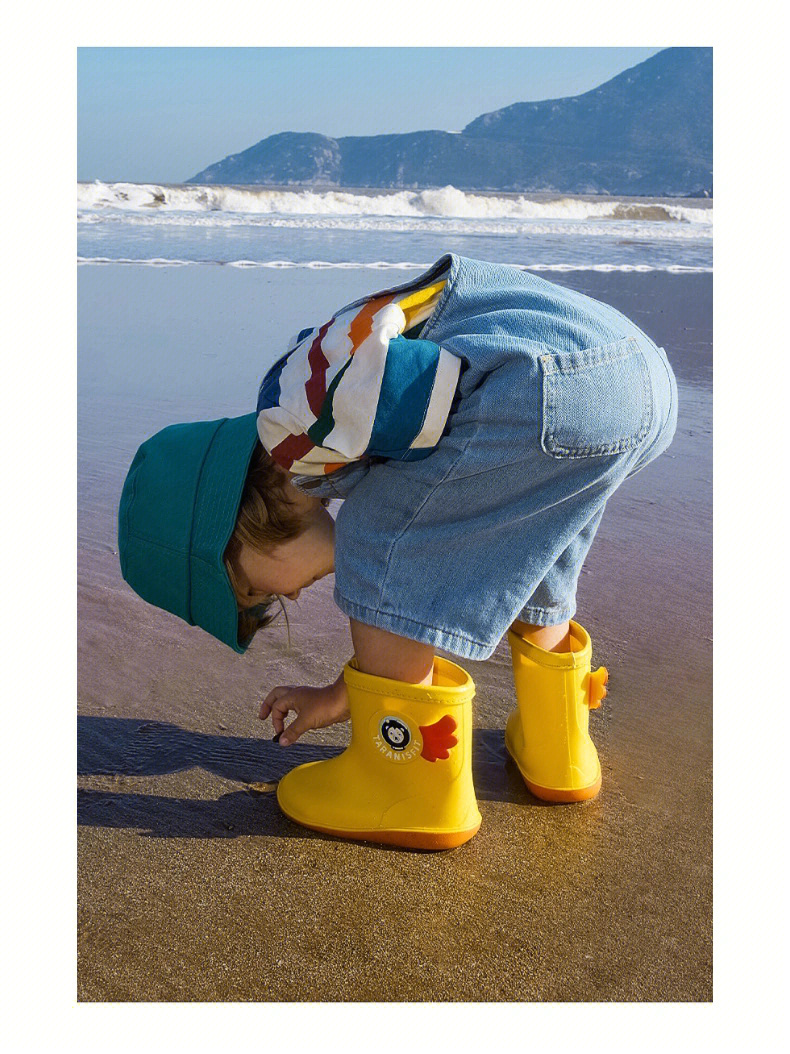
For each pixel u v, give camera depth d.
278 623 2.09
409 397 1.29
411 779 1.44
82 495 2.69
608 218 17.00
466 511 1.37
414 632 1.38
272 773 1.61
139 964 1.19
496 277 1.43
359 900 1.32
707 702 1.84
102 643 1.96
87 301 5.79
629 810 1.55
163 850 1.40
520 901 1.34
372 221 13.08
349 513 1.43
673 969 1.22
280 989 1.16
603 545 2.56
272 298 6.04
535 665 1.54
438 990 1.17
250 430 1.50
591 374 1.31
